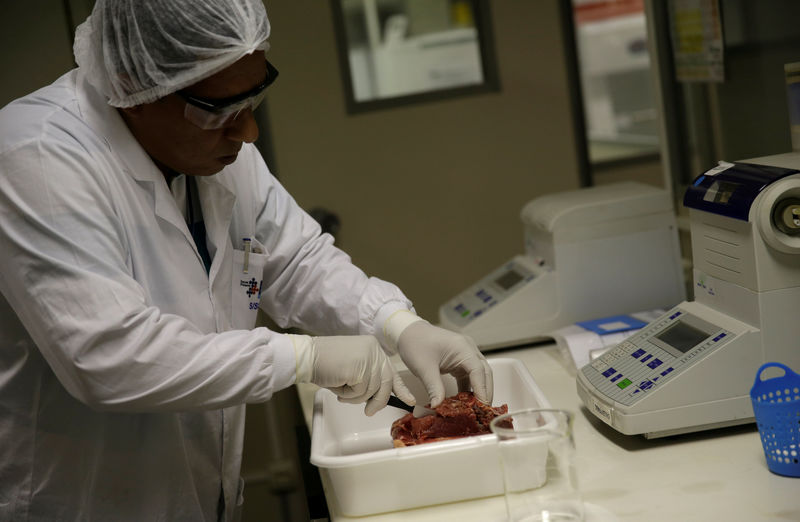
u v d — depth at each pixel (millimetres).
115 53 1167
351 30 3658
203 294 1366
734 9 1783
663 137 2139
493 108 3812
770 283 1210
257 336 1182
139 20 1127
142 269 1275
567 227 1851
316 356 1207
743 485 1086
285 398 3422
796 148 1377
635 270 1881
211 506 1465
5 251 1115
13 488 1312
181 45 1127
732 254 1271
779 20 1628
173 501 1349
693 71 1983
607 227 1862
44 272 1090
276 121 3654
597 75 4023
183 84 1139
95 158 1194
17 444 1297
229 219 1427
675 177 2141
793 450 1070
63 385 1188
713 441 1242
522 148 3869
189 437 1391
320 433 1221
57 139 1149
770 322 1220
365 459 1091
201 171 1283
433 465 1116
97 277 1093
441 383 1292
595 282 1874
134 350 1089
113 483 1315
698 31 1928
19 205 1102
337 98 3678
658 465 1184
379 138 3750
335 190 3768
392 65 3730
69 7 3045
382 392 1251
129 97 1188
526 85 3816
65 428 1292
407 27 3699
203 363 1122
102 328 1077
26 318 1128
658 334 1390
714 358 1224
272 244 1571
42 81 3084
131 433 1303
